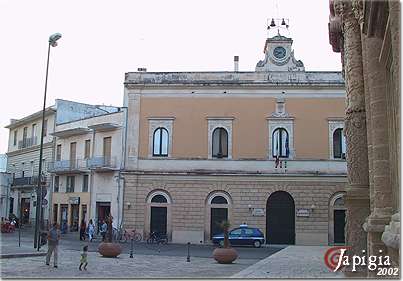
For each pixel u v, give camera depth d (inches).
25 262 815.7
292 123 1501.0
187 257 936.3
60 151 1878.7
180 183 1504.7
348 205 534.6
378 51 401.7
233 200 1481.3
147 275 666.2
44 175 1925.4
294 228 1460.4
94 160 1632.6
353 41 567.8
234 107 1525.6
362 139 545.0
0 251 954.7
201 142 1523.1
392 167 383.2
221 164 1508.4
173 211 1494.8
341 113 1486.2
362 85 557.9
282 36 1584.6
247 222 1469.0
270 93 1517.0
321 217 1453.0
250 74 1525.6
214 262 890.7
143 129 1550.2
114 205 1557.6
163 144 1542.8
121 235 1498.5
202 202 1487.5
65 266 773.9
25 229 1947.6
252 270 653.3
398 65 269.3
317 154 1482.5
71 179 1781.5
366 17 393.4
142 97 1562.5
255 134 1510.8
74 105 1990.7
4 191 2137.1
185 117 1539.1
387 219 379.2
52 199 1856.5
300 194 1466.5
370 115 442.9
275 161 1486.2
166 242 1473.9
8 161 2282.2
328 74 1499.8
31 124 2118.6
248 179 1485.0
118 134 1605.6
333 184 1462.8
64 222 1786.4
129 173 1524.4
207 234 1473.9
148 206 1508.4
